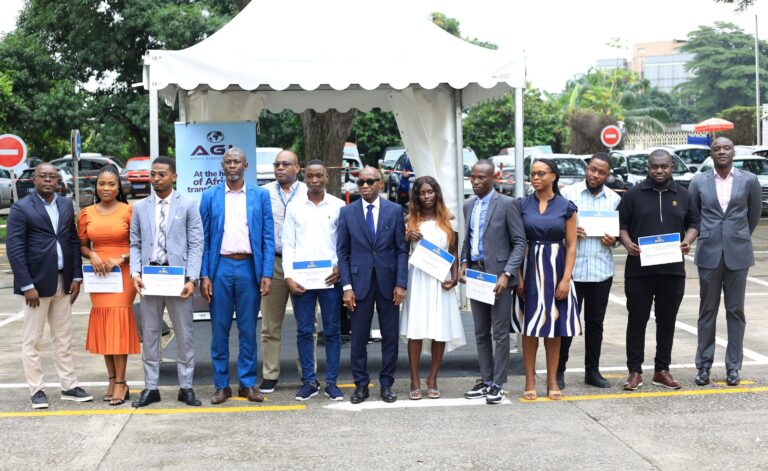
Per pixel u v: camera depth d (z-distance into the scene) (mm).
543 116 41062
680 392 7293
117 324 6977
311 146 13281
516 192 8648
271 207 7121
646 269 7305
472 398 7168
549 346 7133
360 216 7051
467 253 7184
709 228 7441
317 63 8383
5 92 30719
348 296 7004
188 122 9391
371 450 5883
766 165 23906
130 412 6867
